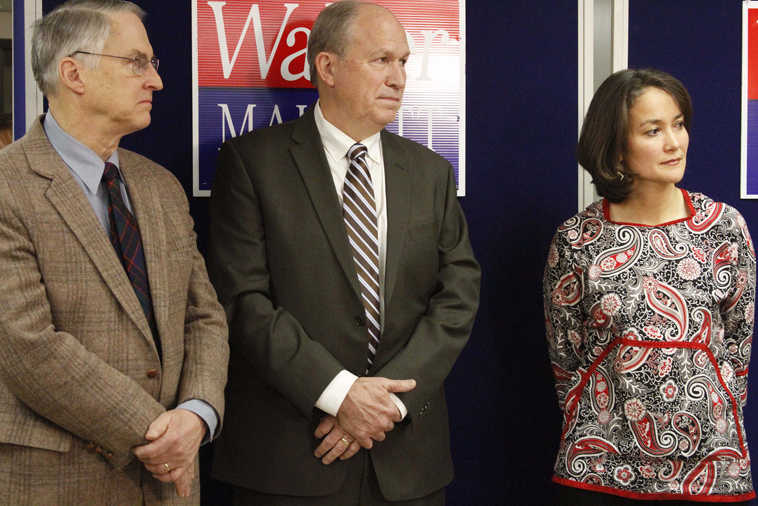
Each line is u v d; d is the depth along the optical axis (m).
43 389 1.42
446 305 1.89
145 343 1.53
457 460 2.33
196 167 2.24
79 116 1.56
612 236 1.89
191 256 1.68
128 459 1.49
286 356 1.74
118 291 1.51
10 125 2.19
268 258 1.85
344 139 1.93
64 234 1.48
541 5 2.34
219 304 1.75
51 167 1.51
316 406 1.75
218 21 2.24
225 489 2.23
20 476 1.45
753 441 2.39
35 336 1.41
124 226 1.57
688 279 1.84
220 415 1.60
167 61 2.23
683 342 1.81
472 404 2.34
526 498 2.36
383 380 1.74
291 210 1.85
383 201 1.92
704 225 1.88
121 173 1.64
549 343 2.03
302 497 1.80
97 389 1.44
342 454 1.79
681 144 1.85
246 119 2.25
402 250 1.86
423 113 2.31
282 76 2.26
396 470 1.83
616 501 1.87
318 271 1.83
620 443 1.83
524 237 2.36
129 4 1.62
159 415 1.50
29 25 2.18
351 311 1.82
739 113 2.40
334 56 1.87
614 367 1.85
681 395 1.80
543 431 2.36
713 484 1.81
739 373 1.97
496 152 2.34
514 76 2.34
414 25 2.29
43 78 1.56
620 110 1.85
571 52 2.35
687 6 2.38
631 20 2.37
